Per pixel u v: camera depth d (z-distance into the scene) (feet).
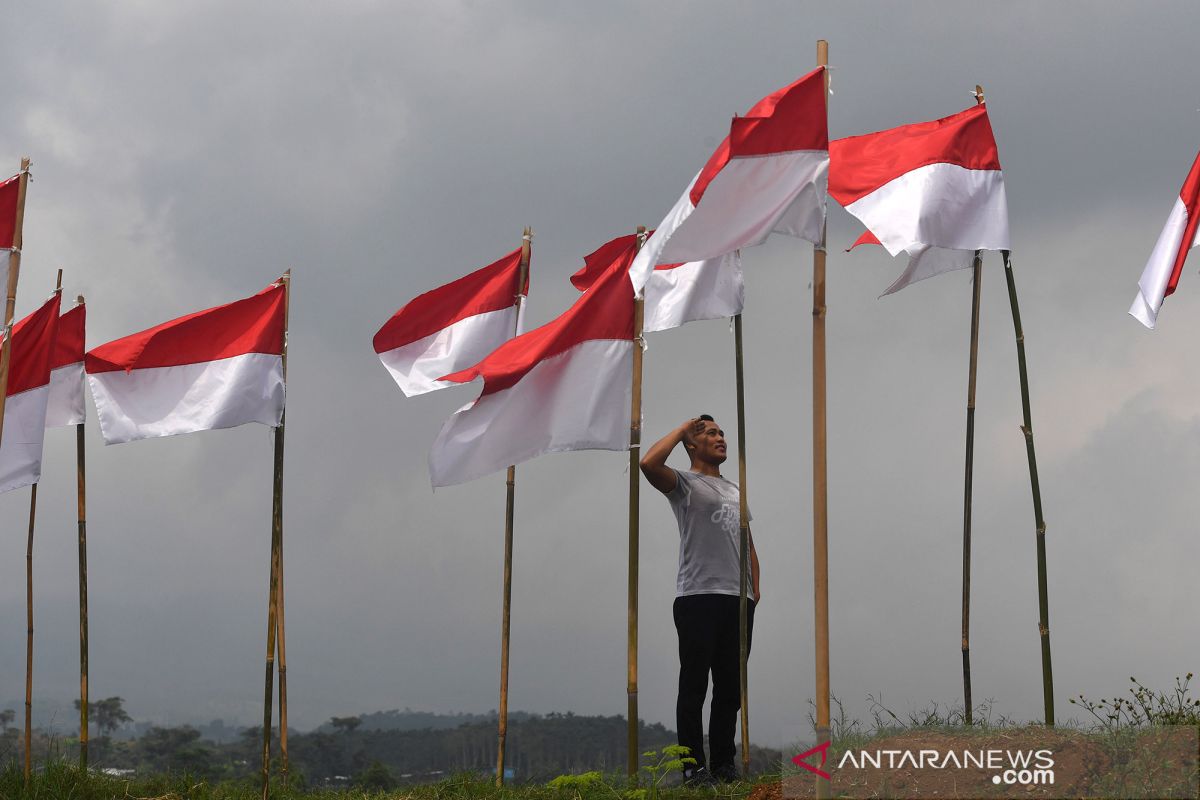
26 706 43.62
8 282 40.09
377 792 42.78
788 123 31.86
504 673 42.09
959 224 37.96
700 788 36.19
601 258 45.27
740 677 36.99
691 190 33.24
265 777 37.68
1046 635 36.32
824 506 28.60
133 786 43.80
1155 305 40.32
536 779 40.63
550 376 36.22
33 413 43.75
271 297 42.52
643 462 38.91
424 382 46.34
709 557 38.47
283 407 41.81
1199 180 40.83
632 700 34.73
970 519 38.88
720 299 38.47
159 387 42.16
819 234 31.07
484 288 46.80
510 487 43.60
